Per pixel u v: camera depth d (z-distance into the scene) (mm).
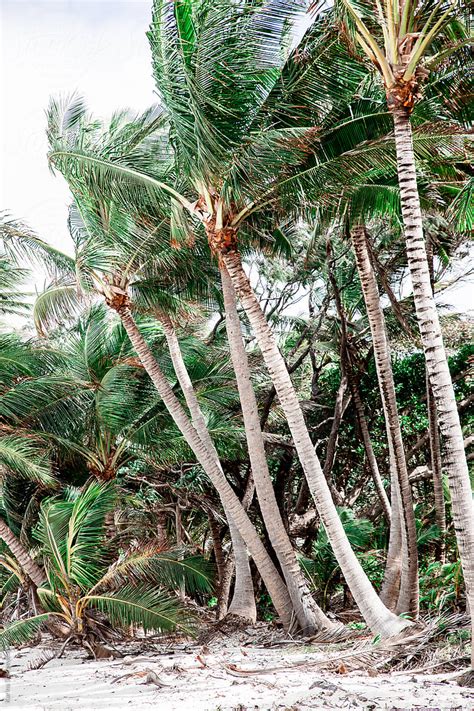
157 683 9508
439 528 14594
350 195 12352
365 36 9242
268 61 10367
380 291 18438
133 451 18172
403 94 9086
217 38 10086
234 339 13852
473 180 10266
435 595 12555
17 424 16406
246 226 13523
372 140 11008
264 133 10320
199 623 13039
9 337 17250
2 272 17297
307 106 11273
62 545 13008
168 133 12695
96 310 17562
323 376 21578
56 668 11695
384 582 13227
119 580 12820
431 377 8633
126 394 16781
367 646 10703
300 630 13156
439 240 15336
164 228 13500
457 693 7691
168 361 17500
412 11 9047
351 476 21312
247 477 19172
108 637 13266
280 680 9305
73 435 17344
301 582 13422
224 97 10414
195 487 19266
